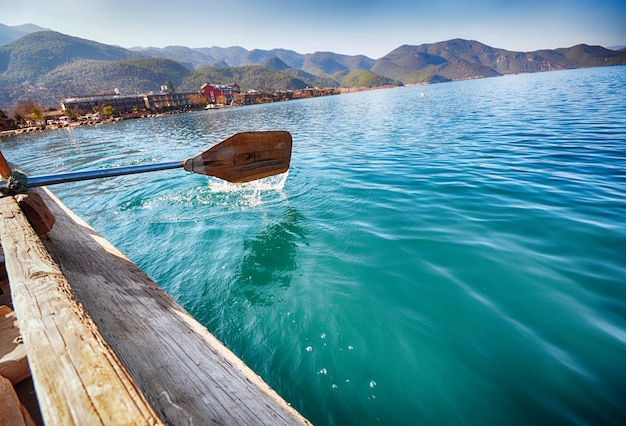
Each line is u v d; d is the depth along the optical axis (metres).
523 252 4.20
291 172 9.60
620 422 2.12
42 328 1.15
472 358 2.71
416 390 2.48
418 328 3.08
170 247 5.18
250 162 5.10
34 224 2.93
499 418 2.23
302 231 5.38
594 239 4.36
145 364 1.49
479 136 13.13
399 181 7.80
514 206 5.67
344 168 9.66
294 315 3.38
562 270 3.76
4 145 29.95
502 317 3.13
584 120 14.49
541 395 2.35
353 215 5.89
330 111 39.38
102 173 3.65
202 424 1.18
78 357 1.00
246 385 1.53
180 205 7.23
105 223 6.45
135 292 2.43
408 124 19.45
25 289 1.43
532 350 2.73
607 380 2.42
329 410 2.38
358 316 3.30
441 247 4.48
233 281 4.10
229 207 6.84
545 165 8.12
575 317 3.05
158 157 15.15
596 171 7.29
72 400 0.86
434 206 5.99
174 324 2.02
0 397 1.38
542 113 18.47
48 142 28.47
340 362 2.77
